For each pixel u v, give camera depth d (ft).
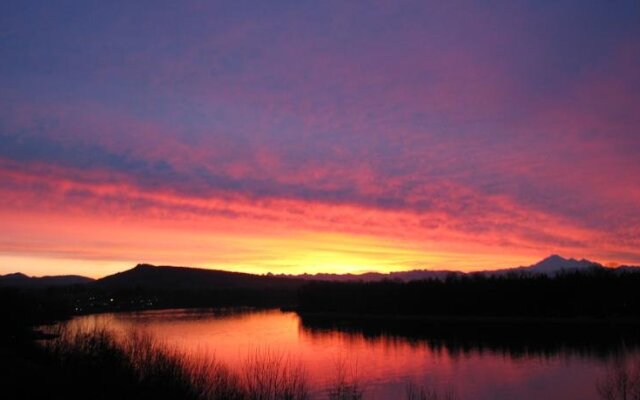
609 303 348.38
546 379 160.45
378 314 439.63
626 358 190.29
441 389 148.15
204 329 303.48
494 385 153.89
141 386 81.92
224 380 91.15
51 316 241.14
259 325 350.23
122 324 274.98
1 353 99.09
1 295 163.02
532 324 328.49
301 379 107.04
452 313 408.26
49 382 80.79
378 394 139.95
